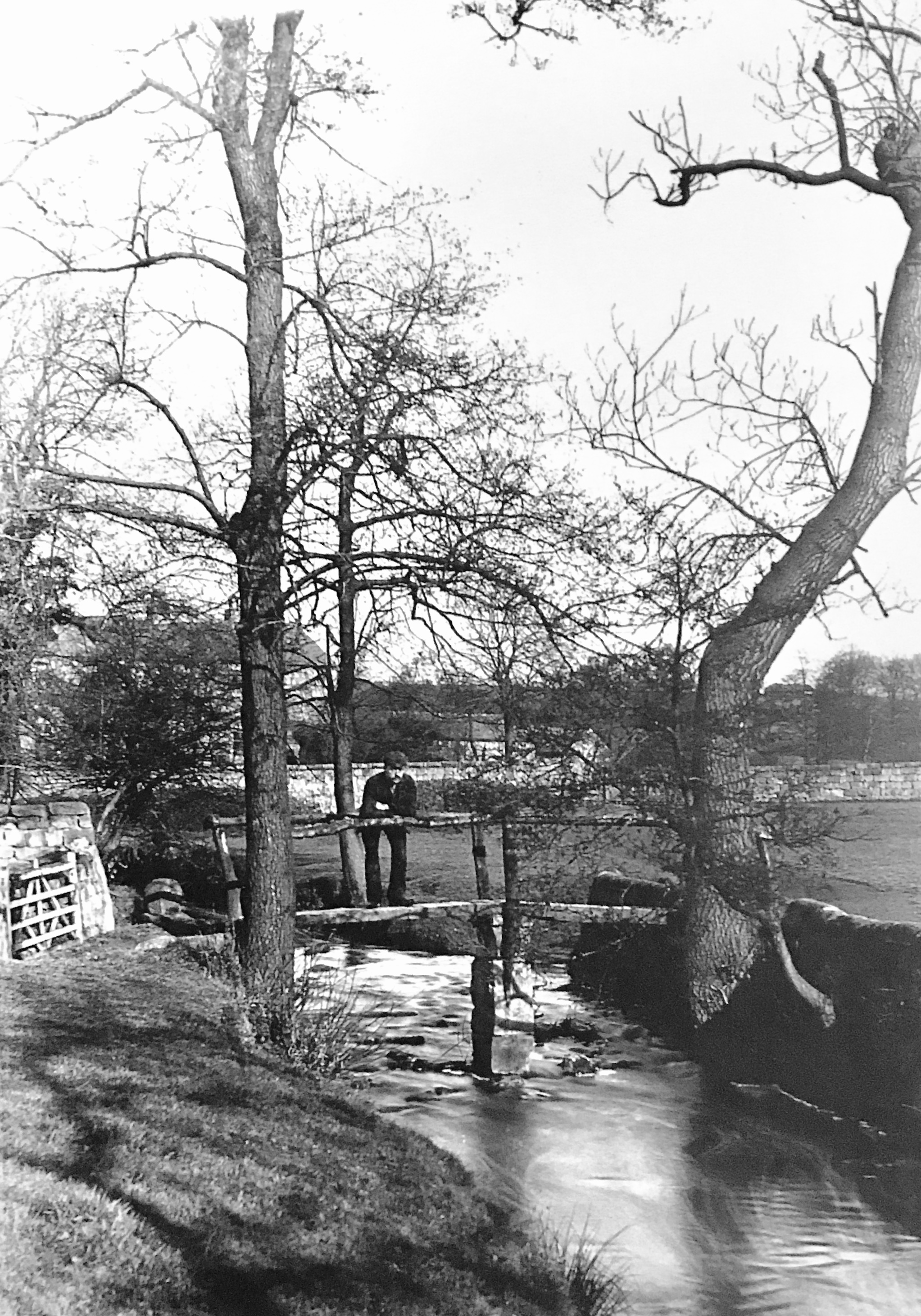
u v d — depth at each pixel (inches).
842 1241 303.1
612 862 454.9
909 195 460.8
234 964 457.7
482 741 474.3
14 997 402.9
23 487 464.8
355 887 745.0
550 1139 373.7
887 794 1273.4
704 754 430.0
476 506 463.8
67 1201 225.0
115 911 591.8
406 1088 420.2
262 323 471.8
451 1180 304.7
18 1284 189.0
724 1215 316.8
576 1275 265.7
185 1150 271.3
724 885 425.4
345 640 716.7
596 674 432.8
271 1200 252.7
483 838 491.2
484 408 458.9
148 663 660.7
